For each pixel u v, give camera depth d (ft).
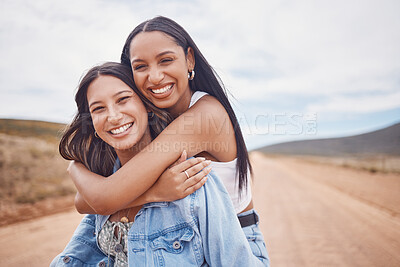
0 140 64.49
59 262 6.01
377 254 20.49
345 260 19.42
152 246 5.32
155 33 5.54
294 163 187.01
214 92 6.54
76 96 5.82
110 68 5.52
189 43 6.09
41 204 37.35
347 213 33.91
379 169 105.60
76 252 6.11
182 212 5.20
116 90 5.36
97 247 6.34
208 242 5.11
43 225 27.96
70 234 24.72
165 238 5.33
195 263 5.18
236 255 5.14
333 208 36.86
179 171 5.30
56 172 53.26
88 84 5.51
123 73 5.54
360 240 23.52
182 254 5.22
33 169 51.42
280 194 49.39
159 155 5.42
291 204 39.58
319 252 20.80
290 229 26.71
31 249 21.12
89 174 5.94
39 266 18.07
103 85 5.37
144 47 5.47
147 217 5.49
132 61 5.54
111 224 5.90
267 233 25.49
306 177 86.22
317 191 53.67
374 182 70.44
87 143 6.27
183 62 5.83
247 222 6.53
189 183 5.23
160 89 5.64
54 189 44.78
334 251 21.03
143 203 5.51
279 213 33.63
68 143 6.23
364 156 225.97
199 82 6.60
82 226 6.47
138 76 5.52
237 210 6.38
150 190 5.48
